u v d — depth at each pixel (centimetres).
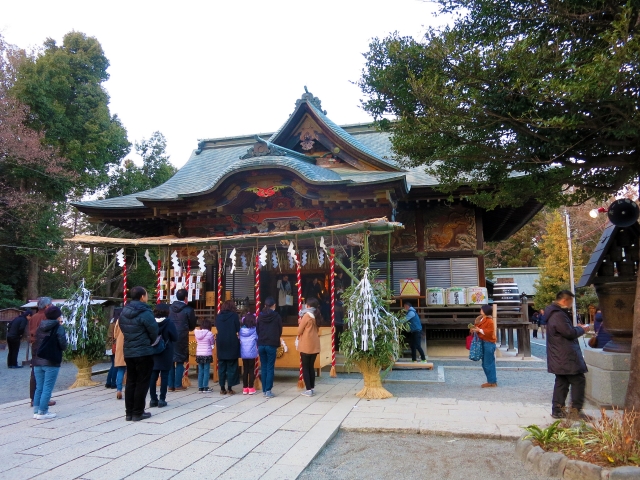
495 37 608
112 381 1012
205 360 939
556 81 506
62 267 3266
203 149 2373
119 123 3478
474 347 1012
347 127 2106
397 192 1381
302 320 908
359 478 491
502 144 671
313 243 1184
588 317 3434
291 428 656
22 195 2620
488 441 602
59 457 539
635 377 549
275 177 1391
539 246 3866
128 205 1684
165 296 1359
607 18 575
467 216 1595
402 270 1609
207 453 552
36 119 2753
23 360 1634
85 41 3231
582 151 651
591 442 503
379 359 855
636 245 803
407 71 654
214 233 1620
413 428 642
